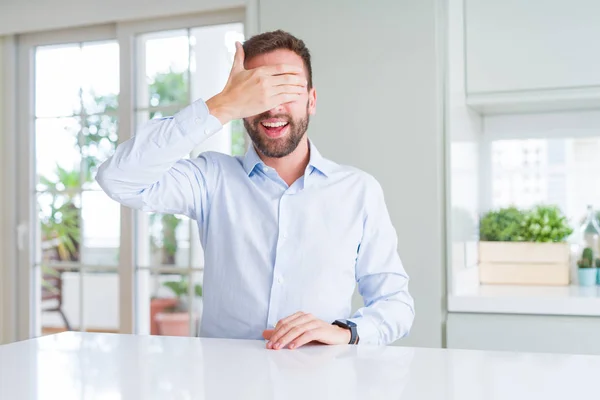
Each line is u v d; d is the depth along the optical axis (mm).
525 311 2279
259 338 1480
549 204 2838
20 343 1209
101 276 4762
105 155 3193
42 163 3250
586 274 2639
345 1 2518
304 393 840
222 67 3111
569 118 2805
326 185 1559
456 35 2461
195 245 3074
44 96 3240
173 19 2920
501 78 2506
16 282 3238
